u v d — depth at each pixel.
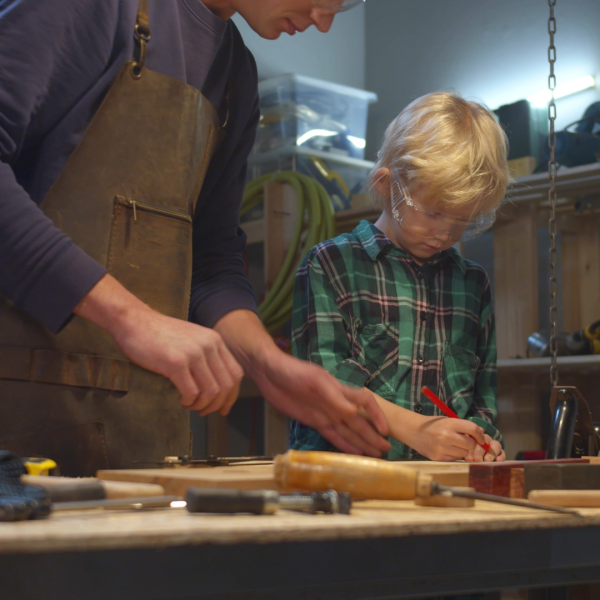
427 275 1.51
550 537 0.56
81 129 0.94
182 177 1.05
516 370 2.52
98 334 0.95
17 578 0.37
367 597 0.49
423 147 1.33
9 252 0.76
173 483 0.64
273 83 3.19
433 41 3.59
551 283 1.34
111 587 0.39
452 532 0.49
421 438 1.21
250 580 0.44
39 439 0.90
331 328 1.40
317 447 1.39
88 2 0.90
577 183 2.34
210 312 1.15
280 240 3.02
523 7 3.18
